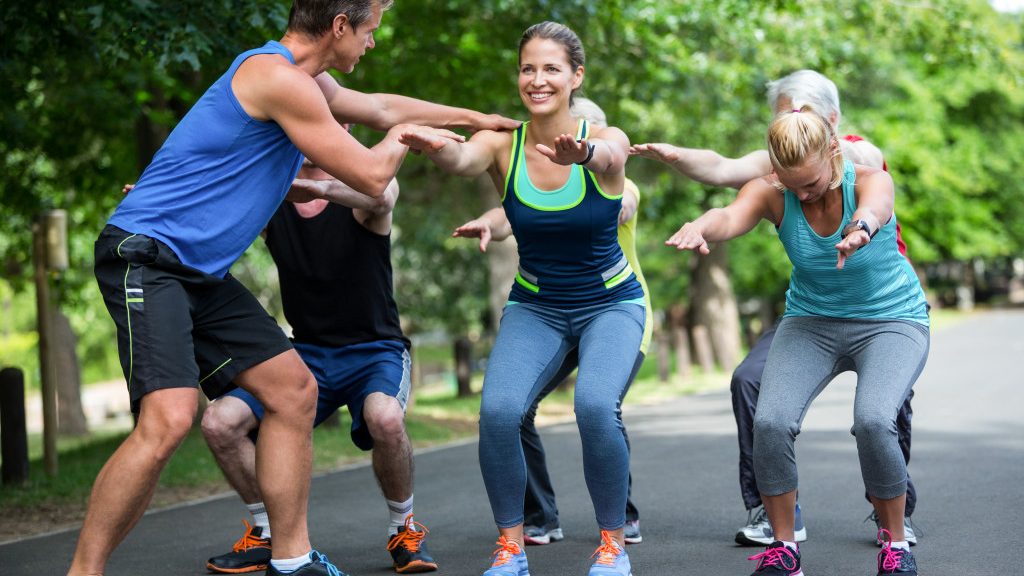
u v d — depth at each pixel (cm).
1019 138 4006
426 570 525
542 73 464
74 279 1822
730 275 2784
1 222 1648
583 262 478
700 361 2217
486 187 1941
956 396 1305
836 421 1106
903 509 457
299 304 536
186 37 770
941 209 3522
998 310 4653
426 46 1413
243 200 406
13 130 1257
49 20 830
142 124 1312
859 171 453
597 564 457
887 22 1702
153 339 387
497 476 458
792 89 525
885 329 464
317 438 1107
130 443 388
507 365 469
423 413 1409
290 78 400
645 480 793
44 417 962
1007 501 654
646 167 1955
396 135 426
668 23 1422
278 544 421
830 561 521
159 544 626
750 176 515
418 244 2867
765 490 456
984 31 1725
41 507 776
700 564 527
